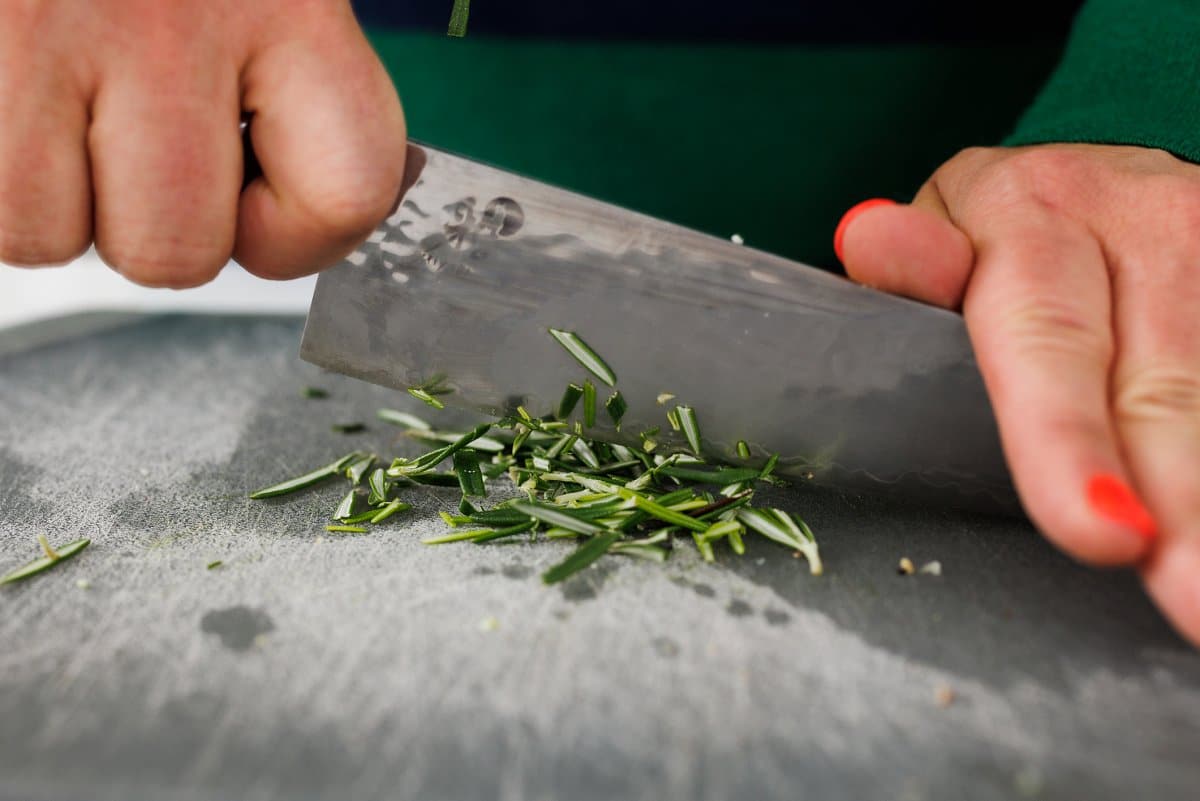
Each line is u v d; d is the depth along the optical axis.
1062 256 0.27
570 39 0.48
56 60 0.25
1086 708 0.24
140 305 0.52
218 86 0.26
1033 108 0.37
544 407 0.31
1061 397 0.25
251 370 0.43
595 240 0.30
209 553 0.29
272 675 0.25
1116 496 0.24
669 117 0.49
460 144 0.52
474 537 0.30
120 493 0.33
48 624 0.27
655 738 0.24
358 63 0.26
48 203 0.26
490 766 0.23
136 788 0.23
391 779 0.23
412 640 0.26
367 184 0.26
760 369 0.30
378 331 0.31
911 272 0.29
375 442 0.36
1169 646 0.26
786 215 0.51
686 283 0.30
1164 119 0.32
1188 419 0.25
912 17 0.46
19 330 0.47
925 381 0.30
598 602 0.27
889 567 0.29
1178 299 0.27
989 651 0.26
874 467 0.31
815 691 0.25
